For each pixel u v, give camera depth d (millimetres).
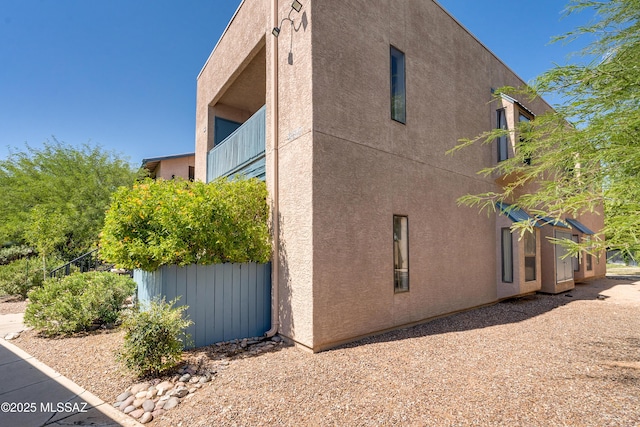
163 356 5035
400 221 8000
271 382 4512
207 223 6242
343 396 4059
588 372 4855
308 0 6523
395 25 8297
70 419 3791
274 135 7285
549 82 4391
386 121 7773
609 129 3797
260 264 7125
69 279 8359
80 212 16391
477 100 11125
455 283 9461
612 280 18656
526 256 12000
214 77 12156
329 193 6391
